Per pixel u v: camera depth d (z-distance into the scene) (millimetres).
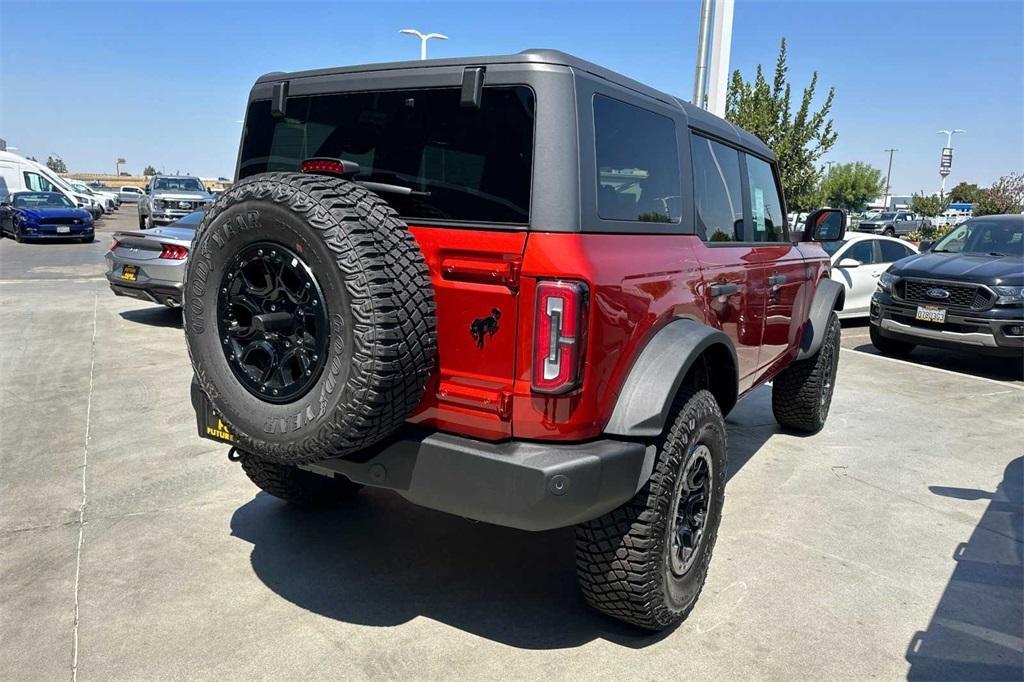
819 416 5582
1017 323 7781
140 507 3980
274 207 2344
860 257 11289
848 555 3695
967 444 5574
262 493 4230
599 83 2598
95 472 4441
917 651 2891
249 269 2504
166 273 8383
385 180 2750
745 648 2871
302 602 3100
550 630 2951
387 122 2775
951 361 9086
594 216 2480
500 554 3586
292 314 2416
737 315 3654
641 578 2686
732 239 3920
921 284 8484
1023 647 2943
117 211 46219
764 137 18422
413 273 2330
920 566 3604
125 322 9336
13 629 2838
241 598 3111
